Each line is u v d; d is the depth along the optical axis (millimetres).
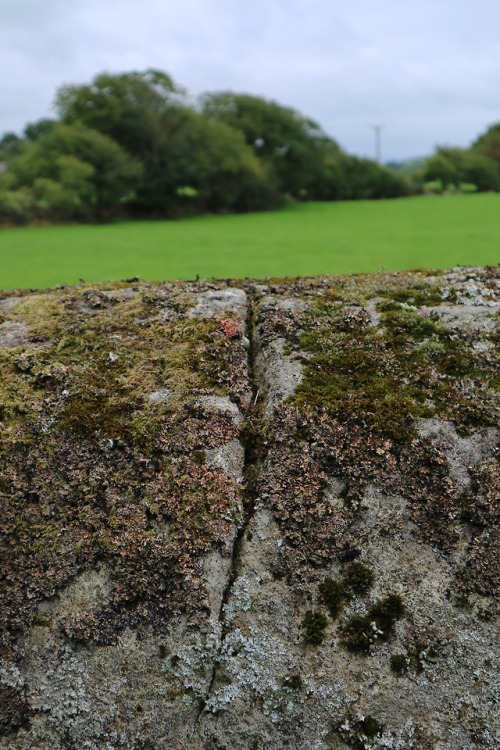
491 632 2436
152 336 3232
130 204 29703
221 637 2453
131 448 2766
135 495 2672
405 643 2445
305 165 37688
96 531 2605
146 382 2982
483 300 3357
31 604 2523
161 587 2502
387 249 14922
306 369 3012
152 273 11656
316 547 2562
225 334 3197
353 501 2635
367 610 2488
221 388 2984
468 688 2391
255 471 2777
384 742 2344
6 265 13547
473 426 2770
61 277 11430
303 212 30078
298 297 3453
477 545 2539
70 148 27141
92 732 2410
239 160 30906
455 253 13805
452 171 41938
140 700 2418
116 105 28547
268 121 37500
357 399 2871
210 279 3941
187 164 28797
